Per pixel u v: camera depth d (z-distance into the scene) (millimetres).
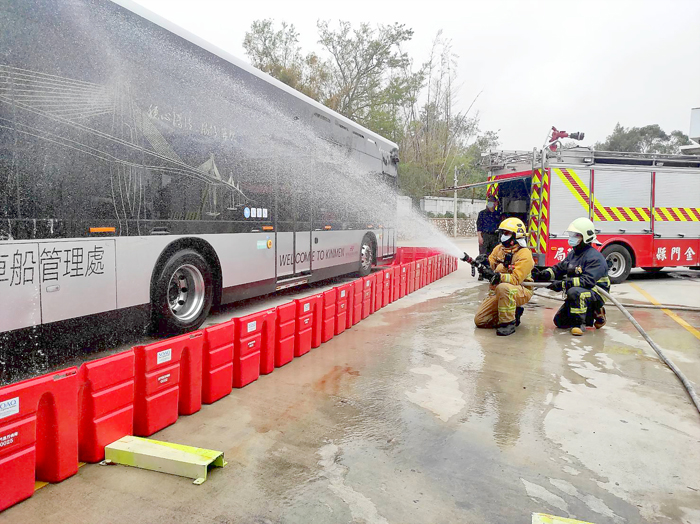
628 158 10812
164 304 5180
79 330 4238
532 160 10477
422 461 2951
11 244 3645
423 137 37875
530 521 2375
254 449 3061
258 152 6793
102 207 4395
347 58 29703
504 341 5891
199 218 5672
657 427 3510
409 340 5883
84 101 4168
